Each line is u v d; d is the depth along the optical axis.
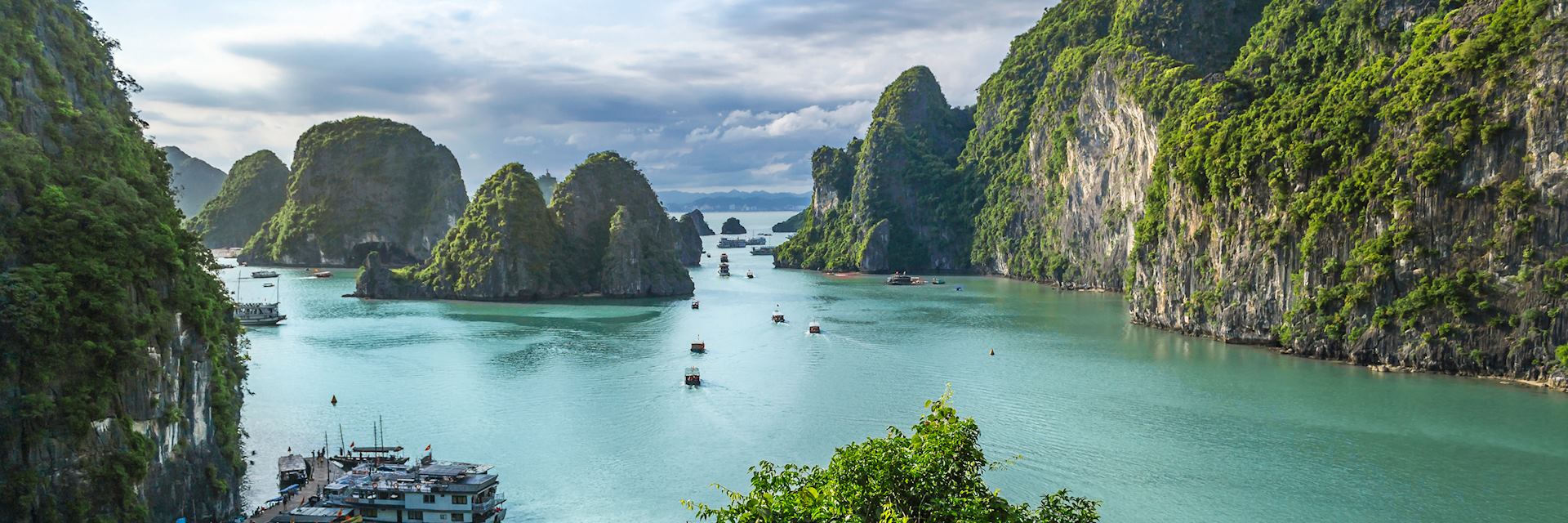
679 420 114.12
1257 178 156.50
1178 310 174.50
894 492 43.28
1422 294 133.00
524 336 177.00
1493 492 88.56
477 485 83.31
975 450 45.53
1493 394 120.25
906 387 129.12
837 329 182.50
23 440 69.88
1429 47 140.75
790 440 106.25
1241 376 133.50
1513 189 125.88
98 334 74.62
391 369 144.12
